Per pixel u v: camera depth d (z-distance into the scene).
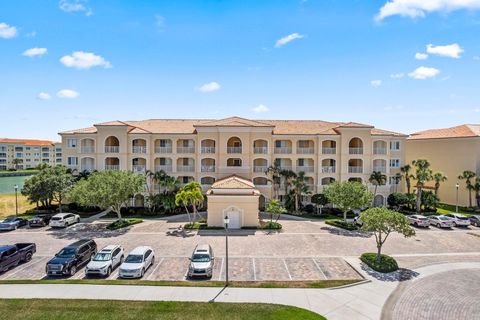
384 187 45.88
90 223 36.59
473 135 47.56
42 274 21.36
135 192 36.19
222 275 21.23
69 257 21.55
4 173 113.88
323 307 16.47
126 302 16.66
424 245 28.62
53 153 136.38
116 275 21.17
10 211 43.97
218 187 35.22
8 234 31.75
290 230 33.78
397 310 16.38
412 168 56.34
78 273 21.58
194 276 20.80
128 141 45.09
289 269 22.41
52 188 38.97
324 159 46.81
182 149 46.16
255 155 45.44
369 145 45.56
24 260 23.77
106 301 16.75
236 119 47.91
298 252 26.33
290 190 44.25
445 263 23.77
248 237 30.89
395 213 22.22
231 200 34.75
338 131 46.25
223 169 44.94
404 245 28.55
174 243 28.73
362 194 33.59
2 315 15.17
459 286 19.45
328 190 35.81
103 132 44.88
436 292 18.56
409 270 22.16
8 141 124.94
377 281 20.08
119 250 23.39
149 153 45.28
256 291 18.28
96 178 34.00
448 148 51.41
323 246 28.05
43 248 27.14
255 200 34.72
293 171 45.47
